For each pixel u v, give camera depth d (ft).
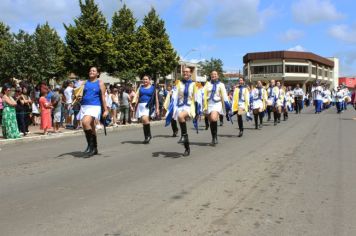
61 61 147.23
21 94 49.26
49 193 21.36
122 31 163.32
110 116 63.05
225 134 49.90
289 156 32.53
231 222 16.65
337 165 28.66
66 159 32.27
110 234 15.33
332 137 45.37
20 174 26.50
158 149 37.40
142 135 51.03
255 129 56.39
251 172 26.35
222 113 39.11
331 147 37.45
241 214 17.69
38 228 16.05
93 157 32.99
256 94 56.39
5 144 43.06
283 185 22.84
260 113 57.77
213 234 15.30
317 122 67.97
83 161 31.14
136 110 42.06
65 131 53.98
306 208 18.57
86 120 32.63
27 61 137.49
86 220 16.93
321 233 15.47
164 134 51.49
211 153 34.45
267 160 30.73
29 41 139.23
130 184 23.20
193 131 54.75
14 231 15.75
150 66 169.17
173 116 33.47
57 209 18.51
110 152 35.70
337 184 23.08
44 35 144.15
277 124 64.85
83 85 32.94
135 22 165.68
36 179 24.88
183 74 33.63
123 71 158.30
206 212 17.95
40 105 50.62
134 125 65.26
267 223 16.55
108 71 156.04
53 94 53.36
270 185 22.84
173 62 177.27
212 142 39.40
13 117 45.80
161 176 25.29
